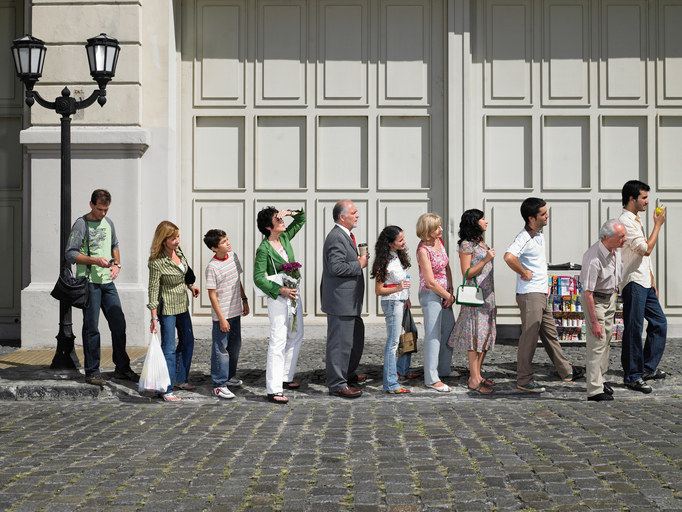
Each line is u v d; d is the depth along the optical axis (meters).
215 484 4.59
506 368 8.61
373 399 7.40
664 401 7.14
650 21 10.89
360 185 10.87
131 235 10.16
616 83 10.88
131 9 10.19
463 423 6.21
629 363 7.65
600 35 10.88
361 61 10.84
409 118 10.87
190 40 10.84
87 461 5.11
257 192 10.85
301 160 10.88
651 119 10.91
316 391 7.69
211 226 10.85
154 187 10.30
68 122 7.88
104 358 9.25
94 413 6.77
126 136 10.09
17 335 10.93
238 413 6.75
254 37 10.84
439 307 7.67
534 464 4.93
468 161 10.68
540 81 10.88
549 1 10.86
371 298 10.78
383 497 4.34
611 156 10.93
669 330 10.85
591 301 7.12
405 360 8.14
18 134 10.96
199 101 10.84
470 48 10.81
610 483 4.50
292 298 7.30
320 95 10.84
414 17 10.82
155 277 7.39
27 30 10.66
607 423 6.10
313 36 10.84
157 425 6.24
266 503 4.26
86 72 10.21
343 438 5.73
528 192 10.87
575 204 10.90
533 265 7.61
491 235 10.85
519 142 10.91
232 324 7.64
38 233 10.19
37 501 4.32
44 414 6.72
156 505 4.24
